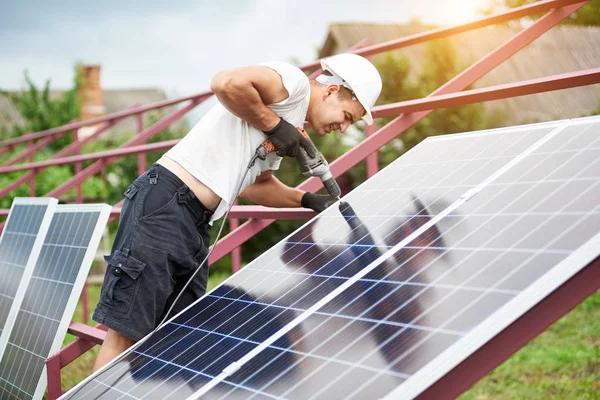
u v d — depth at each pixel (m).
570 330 6.93
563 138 2.41
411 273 2.10
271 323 2.29
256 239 13.47
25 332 3.82
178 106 21.30
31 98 23.12
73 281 3.50
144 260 2.90
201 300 2.85
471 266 1.94
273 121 2.89
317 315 2.17
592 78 3.00
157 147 5.64
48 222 4.18
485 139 2.84
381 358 1.75
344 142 12.94
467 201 2.37
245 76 2.75
